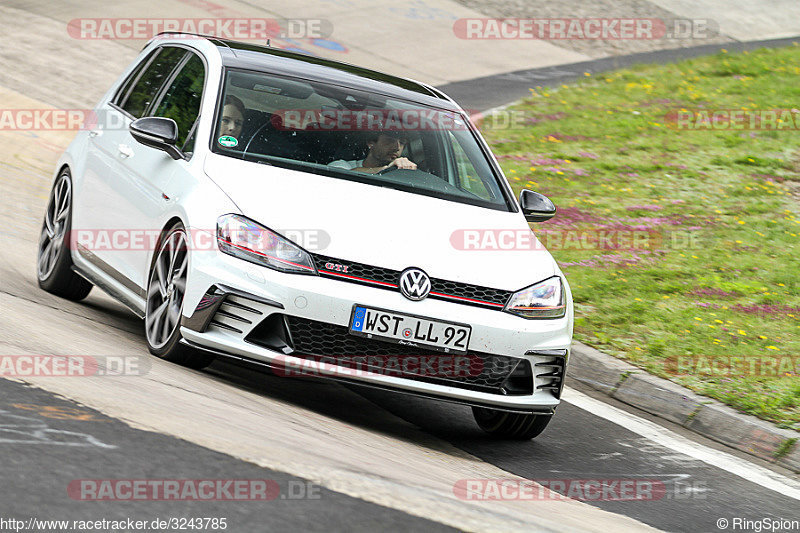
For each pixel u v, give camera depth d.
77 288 26.02
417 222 20.47
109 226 23.44
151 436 13.89
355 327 18.66
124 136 24.41
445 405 23.94
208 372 20.50
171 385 17.56
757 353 28.92
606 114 60.94
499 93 68.50
